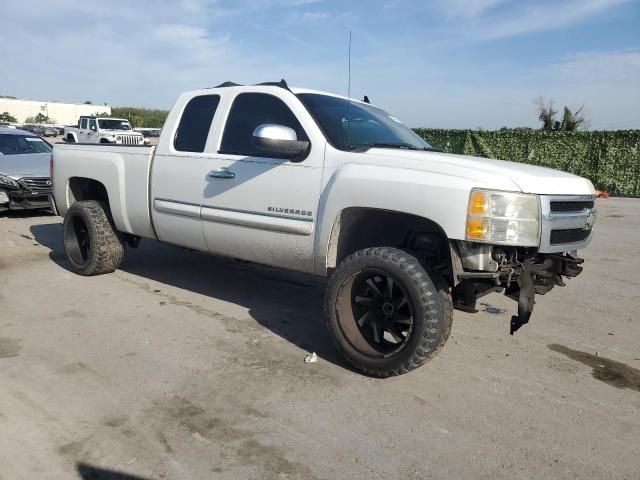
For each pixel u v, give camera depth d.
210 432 3.15
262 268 6.84
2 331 4.54
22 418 3.23
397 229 4.34
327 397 3.58
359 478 2.78
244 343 4.43
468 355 4.35
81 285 5.89
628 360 4.37
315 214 4.17
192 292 5.77
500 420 3.37
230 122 4.86
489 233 3.45
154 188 5.35
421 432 3.21
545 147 18.94
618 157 17.44
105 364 3.97
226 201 4.71
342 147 4.17
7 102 89.19
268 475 2.78
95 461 2.85
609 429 3.32
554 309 5.60
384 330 3.95
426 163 3.74
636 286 6.52
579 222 3.85
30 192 9.54
